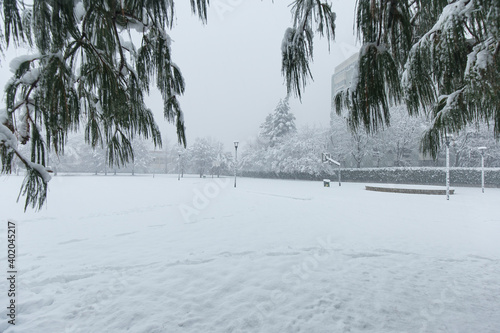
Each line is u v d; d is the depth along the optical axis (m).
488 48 0.92
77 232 5.76
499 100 1.03
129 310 2.45
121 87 1.33
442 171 20.75
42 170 1.02
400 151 26.44
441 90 1.32
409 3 1.14
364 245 4.67
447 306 2.46
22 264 3.72
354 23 1.17
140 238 5.24
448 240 5.02
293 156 32.06
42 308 2.50
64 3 0.97
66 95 1.02
